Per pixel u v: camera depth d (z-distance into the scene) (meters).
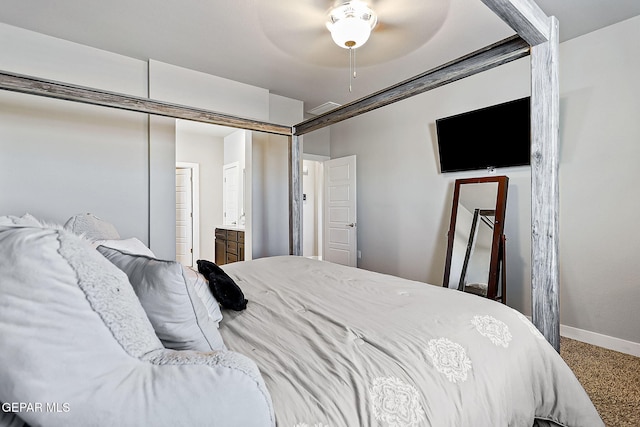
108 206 3.02
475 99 3.36
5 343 0.52
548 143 1.52
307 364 0.95
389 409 0.84
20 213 2.66
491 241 3.06
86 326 0.58
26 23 2.53
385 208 4.38
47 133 2.77
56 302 0.56
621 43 2.42
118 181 3.07
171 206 3.30
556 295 1.52
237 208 5.61
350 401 0.83
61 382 0.54
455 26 2.54
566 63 2.70
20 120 2.67
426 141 3.86
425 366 0.99
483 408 0.97
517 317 1.37
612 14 2.33
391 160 4.29
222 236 5.28
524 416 1.11
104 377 0.58
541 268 1.53
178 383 0.62
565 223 2.72
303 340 1.11
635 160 2.37
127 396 0.58
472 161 3.35
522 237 3.03
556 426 1.25
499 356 1.14
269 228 4.19
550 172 1.51
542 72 1.53
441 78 1.99
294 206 3.17
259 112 3.82
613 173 2.47
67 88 2.01
